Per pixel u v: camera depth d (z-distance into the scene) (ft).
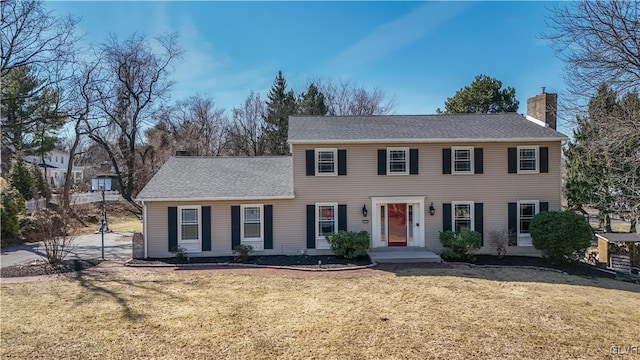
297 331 27.53
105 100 97.45
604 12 49.49
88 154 175.83
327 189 56.54
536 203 56.70
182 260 52.90
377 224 56.90
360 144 56.54
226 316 30.68
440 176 56.95
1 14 72.64
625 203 65.67
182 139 135.95
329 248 56.49
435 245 56.95
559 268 49.37
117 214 114.11
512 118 64.39
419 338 26.32
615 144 55.11
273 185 58.39
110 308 32.71
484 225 57.00
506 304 33.73
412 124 61.67
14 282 41.60
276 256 55.47
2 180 94.32
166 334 27.12
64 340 26.18
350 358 23.36
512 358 23.48
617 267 55.11
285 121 145.79
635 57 49.85
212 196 54.60
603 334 27.27
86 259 53.78
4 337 26.68
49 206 96.73
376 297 35.70
